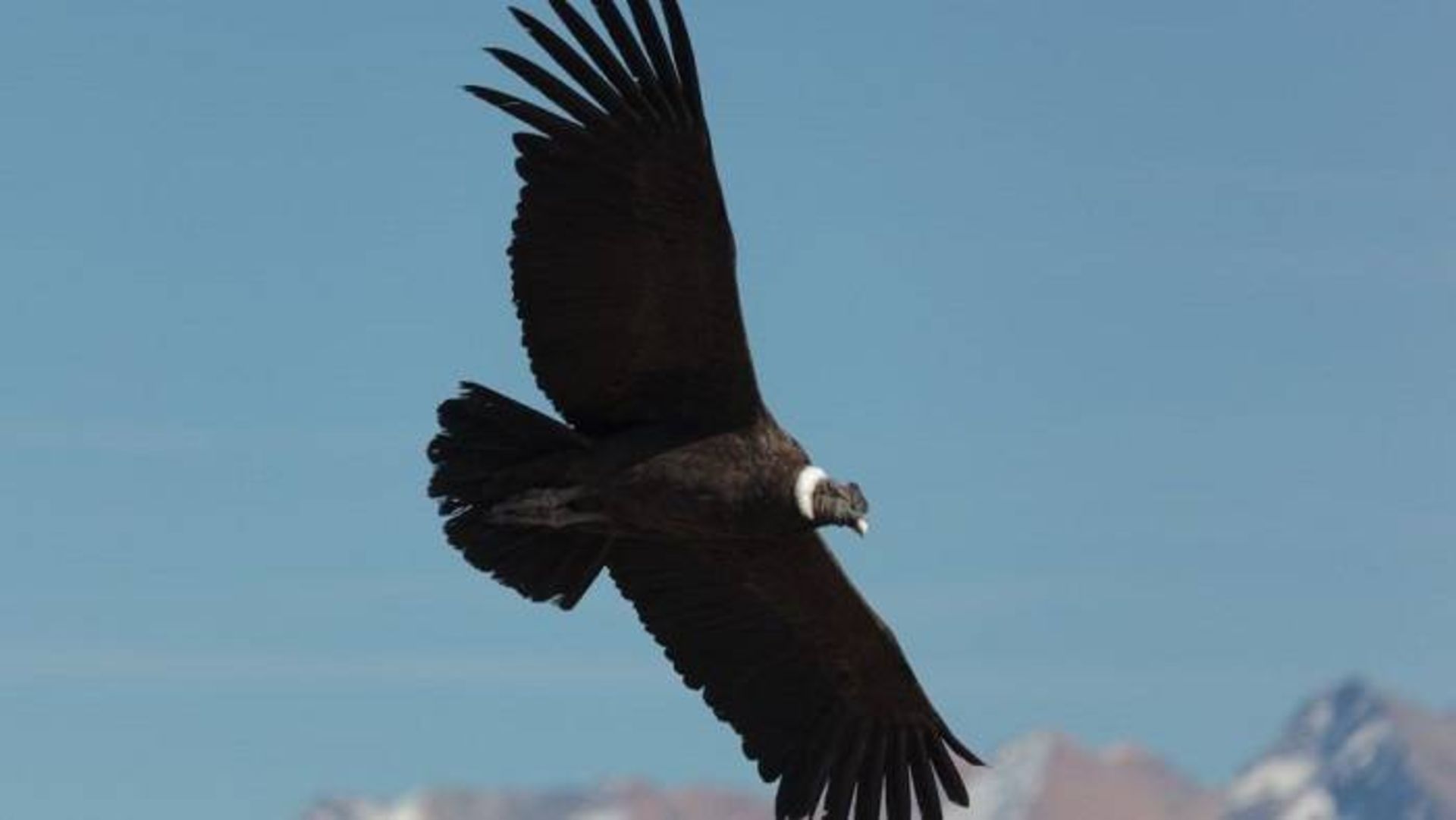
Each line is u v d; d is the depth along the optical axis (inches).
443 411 796.0
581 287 781.9
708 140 764.6
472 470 796.0
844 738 877.8
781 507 784.3
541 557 820.0
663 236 773.9
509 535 815.1
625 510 790.5
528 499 789.2
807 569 850.1
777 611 863.1
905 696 874.1
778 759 872.9
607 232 776.9
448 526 807.1
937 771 880.3
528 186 777.6
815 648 869.8
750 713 870.4
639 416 793.6
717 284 775.1
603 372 789.2
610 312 783.1
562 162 775.1
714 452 785.6
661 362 787.4
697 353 784.9
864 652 866.8
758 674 869.8
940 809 878.4
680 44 759.7
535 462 792.3
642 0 759.7
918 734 880.3
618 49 762.8
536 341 787.4
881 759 881.5
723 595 861.2
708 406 788.6
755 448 785.6
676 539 806.5
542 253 780.6
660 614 861.8
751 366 784.9
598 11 761.6
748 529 789.9
